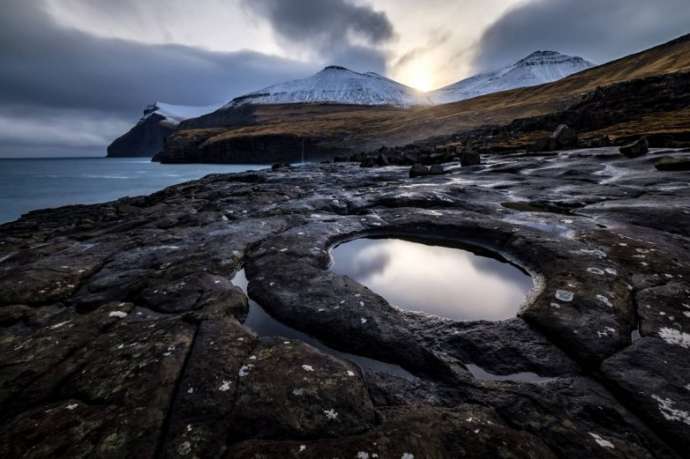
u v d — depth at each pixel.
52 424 4.30
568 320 6.31
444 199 17.67
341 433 4.14
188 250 11.45
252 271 9.88
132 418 4.34
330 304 7.64
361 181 29.00
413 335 6.46
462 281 9.39
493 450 3.81
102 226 18.17
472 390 5.02
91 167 149.12
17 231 22.56
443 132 109.50
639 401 4.46
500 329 6.56
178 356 5.59
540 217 13.32
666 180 18.44
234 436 4.12
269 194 22.72
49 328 6.92
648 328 5.93
